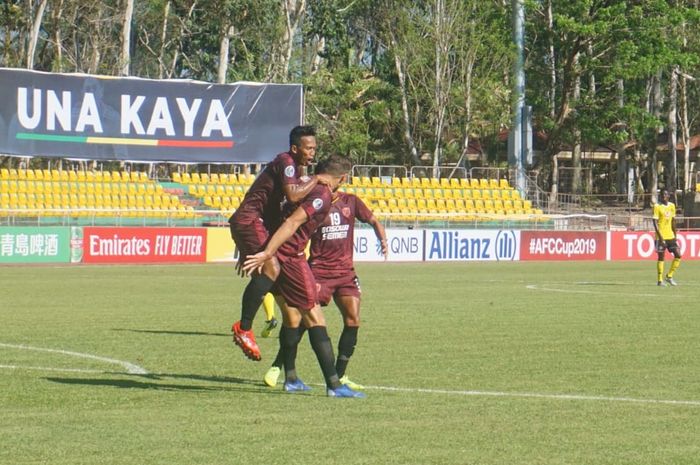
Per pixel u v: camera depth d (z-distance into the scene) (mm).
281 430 16016
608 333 30672
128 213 78562
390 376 22062
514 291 48375
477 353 25953
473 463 13961
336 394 19297
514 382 21297
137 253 71938
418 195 90000
